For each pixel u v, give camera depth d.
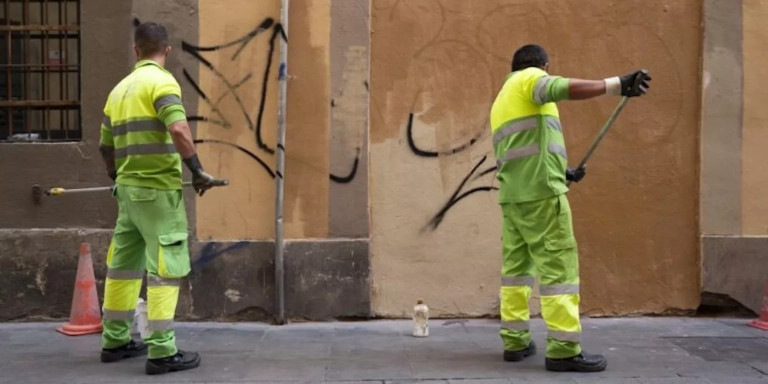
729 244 6.27
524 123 4.72
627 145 6.30
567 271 4.64
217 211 6.16
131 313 4.96
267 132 6.17
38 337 5.64
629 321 6.20
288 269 6.13
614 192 6.30
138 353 5.06
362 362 4.88
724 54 6.27
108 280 4.91
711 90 6.27
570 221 4.68
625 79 4.29
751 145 6.29
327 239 6.16
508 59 6.27
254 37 6.17
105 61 6.17
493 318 6.26
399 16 6.23
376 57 6.24
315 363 4.85
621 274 6.31
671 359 4.97
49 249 6.14
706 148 6.27
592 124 6.30
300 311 6.15
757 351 5.19
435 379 4.48
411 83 6.24
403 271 6.24
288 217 6.16
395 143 6.25
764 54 6.29
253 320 6.16
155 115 4.62
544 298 4.68
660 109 6.30
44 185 6.18
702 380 4.45
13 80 6.45
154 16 6.15
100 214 6.18
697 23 6.32
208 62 6.16
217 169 6.18
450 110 6.26
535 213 4.66
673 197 6.31
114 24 6.16
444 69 6.26
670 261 6.32
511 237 4.92
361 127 6.17
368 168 6.21
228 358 4.98
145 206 4.61
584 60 6.29
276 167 6.09
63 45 6.42
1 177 6.18
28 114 6.42
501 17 6.27
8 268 6.14
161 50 4.86
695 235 6.32
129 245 4.87
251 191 6.16
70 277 6.16
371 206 6.23
